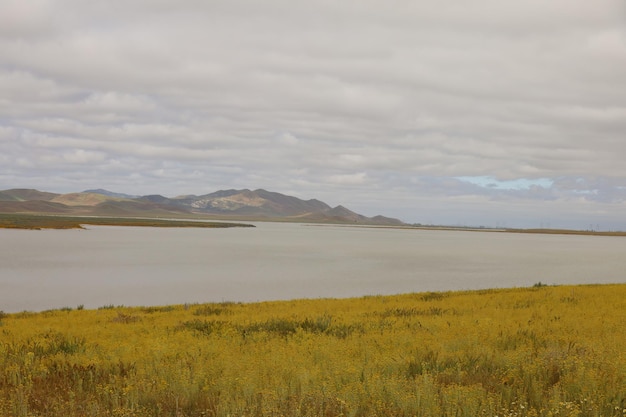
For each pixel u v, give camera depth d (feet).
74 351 39.47
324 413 21.49
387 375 27.07
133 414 21.40
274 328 53.11
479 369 29.32
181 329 54.03
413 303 83.51
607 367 27.17
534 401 22.50
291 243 488.85
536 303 76.02
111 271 200.85
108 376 29.86
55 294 137.18
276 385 25.11
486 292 105.50
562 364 28.84
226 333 46.91
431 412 21.01
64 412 22.26
